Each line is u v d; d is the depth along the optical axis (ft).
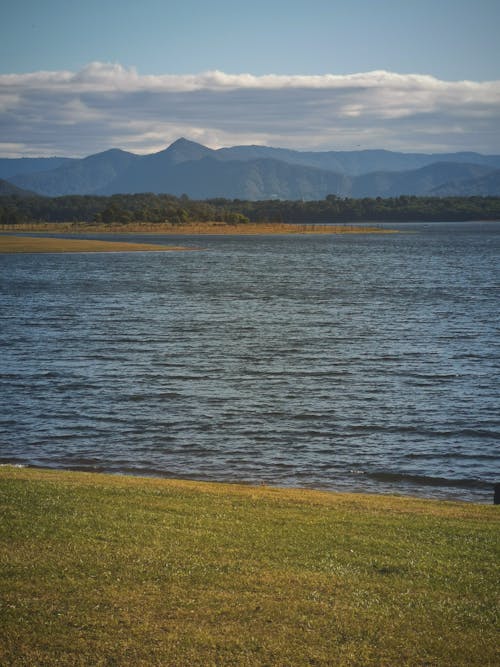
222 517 63.62
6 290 355.97
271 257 631.56
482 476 104.83
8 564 51.11
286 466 107.86
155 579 49.44
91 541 55.83
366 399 147.84
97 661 40.09
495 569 53.01
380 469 107.04
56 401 144.56
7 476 79.36
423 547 57.16
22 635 42.11
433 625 44.29
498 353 196.03
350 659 40.60
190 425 128.67
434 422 131.85
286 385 159.53
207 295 341.21
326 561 53.31
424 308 293.02
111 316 267.59
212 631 42.98
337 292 357.00
